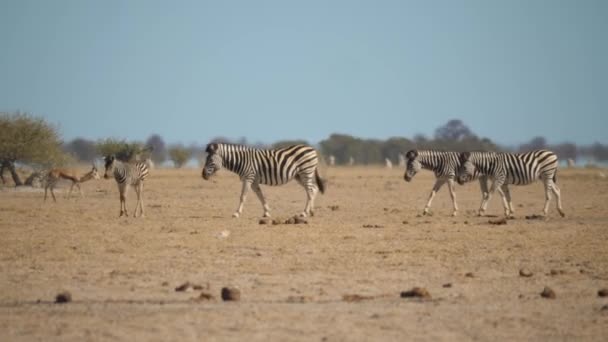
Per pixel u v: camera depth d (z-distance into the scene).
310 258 55.12
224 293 41.91
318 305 40.66
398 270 51.12
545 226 73.62
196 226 71.88
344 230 69.38
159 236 64.94
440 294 43.91
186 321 36.97
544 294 42.97
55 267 51.62
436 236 65.88
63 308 39.75
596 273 50.19
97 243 61.09
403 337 34.84
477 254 57.12
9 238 63.53
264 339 34.25
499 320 37.72
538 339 34.72
